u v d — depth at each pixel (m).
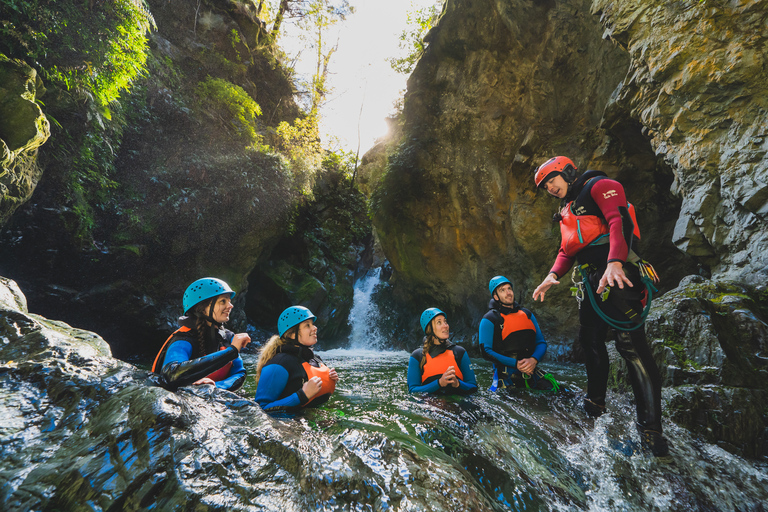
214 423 1.73
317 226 16.95
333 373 3.26
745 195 4.44
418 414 2.96
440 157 12.49
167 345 2.68
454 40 11.80
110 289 8.70
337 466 1.63
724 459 2.10
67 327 2.73
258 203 11.95
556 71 9.73
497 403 3.25
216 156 11.29
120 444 1.44
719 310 3.07
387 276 16.97
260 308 13.89
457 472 1.82
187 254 10.51
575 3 9.05
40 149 6.50
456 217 12.43
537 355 3.96
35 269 7.71
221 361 2.26
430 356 3.92
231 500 1.32
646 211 8.63
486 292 11.84
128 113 9.55
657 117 5.58
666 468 2.02
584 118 9.37
